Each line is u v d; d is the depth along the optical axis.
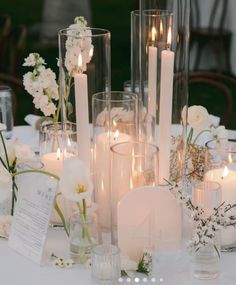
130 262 1.69
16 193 1.90
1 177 1.81
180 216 1.73
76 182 1.65
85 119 1.87
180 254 1.61
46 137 2.01
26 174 1.82
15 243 1.84
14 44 5.00
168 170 1.92
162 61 1.89
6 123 2.50
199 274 1.68
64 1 7.30
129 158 1.73
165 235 1.69
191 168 2.00
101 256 1.61
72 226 1.76
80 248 1.75
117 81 6.41
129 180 1.74
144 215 1.71
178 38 1.91
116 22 8.07
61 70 1.89
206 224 1.63
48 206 1.76
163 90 1.90
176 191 1.71
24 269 1.76
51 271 1.74
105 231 1.90
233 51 5.99
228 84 6.04
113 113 1.96
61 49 1.88
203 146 2.10
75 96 1.87
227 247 1.80
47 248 1.84
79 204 1.73
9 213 1.93
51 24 7.30
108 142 1.85
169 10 1.95
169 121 1.91
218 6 5.96
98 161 1.86
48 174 1.78
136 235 1.72
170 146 1.92
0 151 1.85
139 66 2.01
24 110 5.60
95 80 1.88
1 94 2.49
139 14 2.04
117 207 1.73
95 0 8.55
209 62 6.10
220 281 1.68
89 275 1.72
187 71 1.93
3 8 8.27
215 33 5.97
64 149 1.94
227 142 1.90
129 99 1.98
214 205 1.67
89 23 7.39
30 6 8.34
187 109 1.96
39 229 1.78
